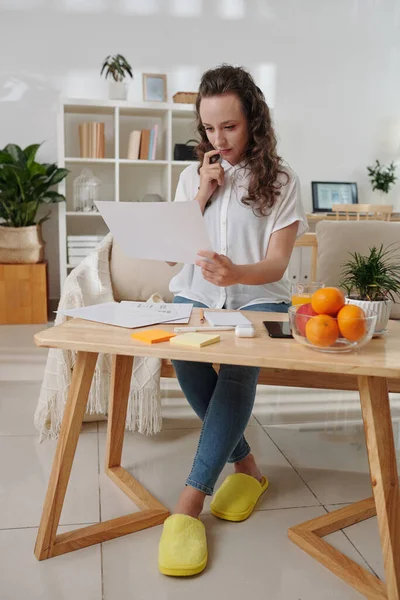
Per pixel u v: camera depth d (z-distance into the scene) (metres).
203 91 1.44
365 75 4.91
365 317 0.98
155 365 1.79
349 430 2.02
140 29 4.45
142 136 4.25
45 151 4.40
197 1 4.52
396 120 5.02
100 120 4.45
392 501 1.03
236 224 1.51
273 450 1.82
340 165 4.99
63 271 4.12
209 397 1.46
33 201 3.86
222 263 1.22
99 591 1.12
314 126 4.90
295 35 4.74
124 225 1.30
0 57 4.25
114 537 1.30
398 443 1.91
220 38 4.61
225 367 1.29
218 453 1.25
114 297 2.20
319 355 0.98
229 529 1.34
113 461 1.62
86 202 4.35
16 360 2.90
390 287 1.22
